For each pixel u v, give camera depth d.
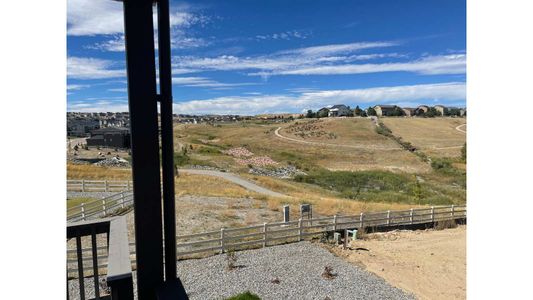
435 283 9.54
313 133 89.31
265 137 87.69
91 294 7.28
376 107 131.00
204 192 22.95
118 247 2.46
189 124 130.62
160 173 2.41
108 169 33.62
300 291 8.59
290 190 29.56
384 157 61.38
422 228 15.32
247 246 11.55
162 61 2.40
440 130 92.88
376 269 10.34
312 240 12.59
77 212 13.72
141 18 2.28
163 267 2.42
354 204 20.19
